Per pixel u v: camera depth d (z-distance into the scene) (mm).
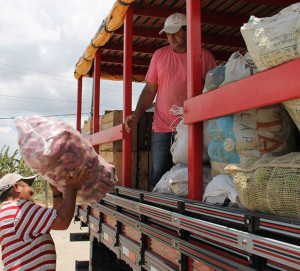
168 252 2121
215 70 2104
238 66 1938
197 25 2234
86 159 2219
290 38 1374
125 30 3652
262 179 1516
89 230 4141
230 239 1492
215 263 1589
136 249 2570
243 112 1951
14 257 2174
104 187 2355
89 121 5375
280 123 1902
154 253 2342
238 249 1501
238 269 1438
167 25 3398
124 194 2945
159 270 2195
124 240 2852
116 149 3799
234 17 4059
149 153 3826
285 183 1425
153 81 3688
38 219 2158
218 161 2096
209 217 1797
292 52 1371
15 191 2350
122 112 3967
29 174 16375
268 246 1274
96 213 3934
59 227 2203
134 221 2605
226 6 3844
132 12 3674
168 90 3465
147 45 5055
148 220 2457
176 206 1996
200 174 2135
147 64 5613
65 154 2084
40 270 2203
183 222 1879
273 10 3947
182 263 1901
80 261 4898
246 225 1413
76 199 2404
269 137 1898
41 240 2242
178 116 3391
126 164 3471
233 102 1713
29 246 2195
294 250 1166
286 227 1218
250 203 1571
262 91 1522
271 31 1470
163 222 2219
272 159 1596
